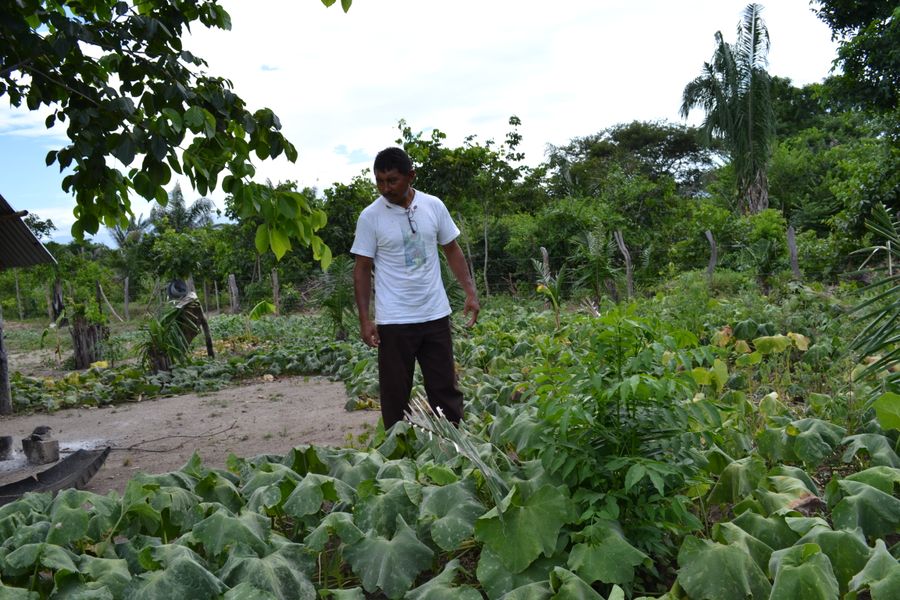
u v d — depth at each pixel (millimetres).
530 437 3297
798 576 2393
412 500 3273
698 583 2613
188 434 7090
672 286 14977
